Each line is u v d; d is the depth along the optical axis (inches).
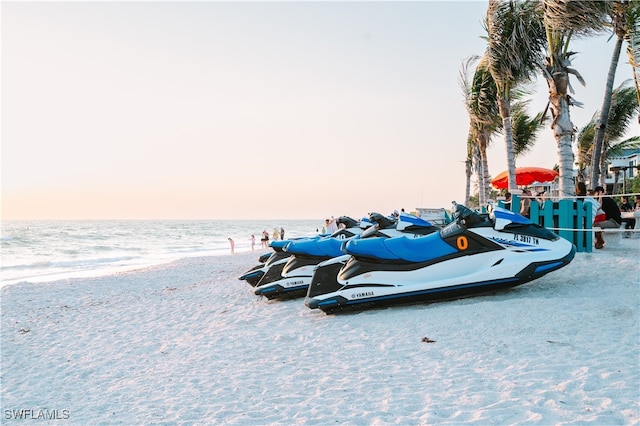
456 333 245.8
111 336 347.9
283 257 426.0
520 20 637.3
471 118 984.9
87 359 287.7
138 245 2438.5
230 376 221.6
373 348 239.8
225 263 1008.9
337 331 279.1
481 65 786.2
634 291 291.4
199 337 308.2
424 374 198.1
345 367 216.5
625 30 563.8
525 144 1169.4
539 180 820.0
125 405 200.2
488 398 168.1
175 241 2871.6
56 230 4370.1
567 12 503.5
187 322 369.4
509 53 661.9
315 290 324.5
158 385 221.5
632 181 1523.1
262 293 398.3
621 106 1081.4
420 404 169.2
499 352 213.3
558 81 556.7
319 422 163.0
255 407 182.1
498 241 304.5
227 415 177.0
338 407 173.9
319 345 255.4
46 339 360.5
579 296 291.9
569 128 557.9
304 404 179.9
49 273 1107.9
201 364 246.1
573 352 202.5
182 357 265.0
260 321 335.0
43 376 262.4
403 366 210.2
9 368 285.6
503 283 300.8
